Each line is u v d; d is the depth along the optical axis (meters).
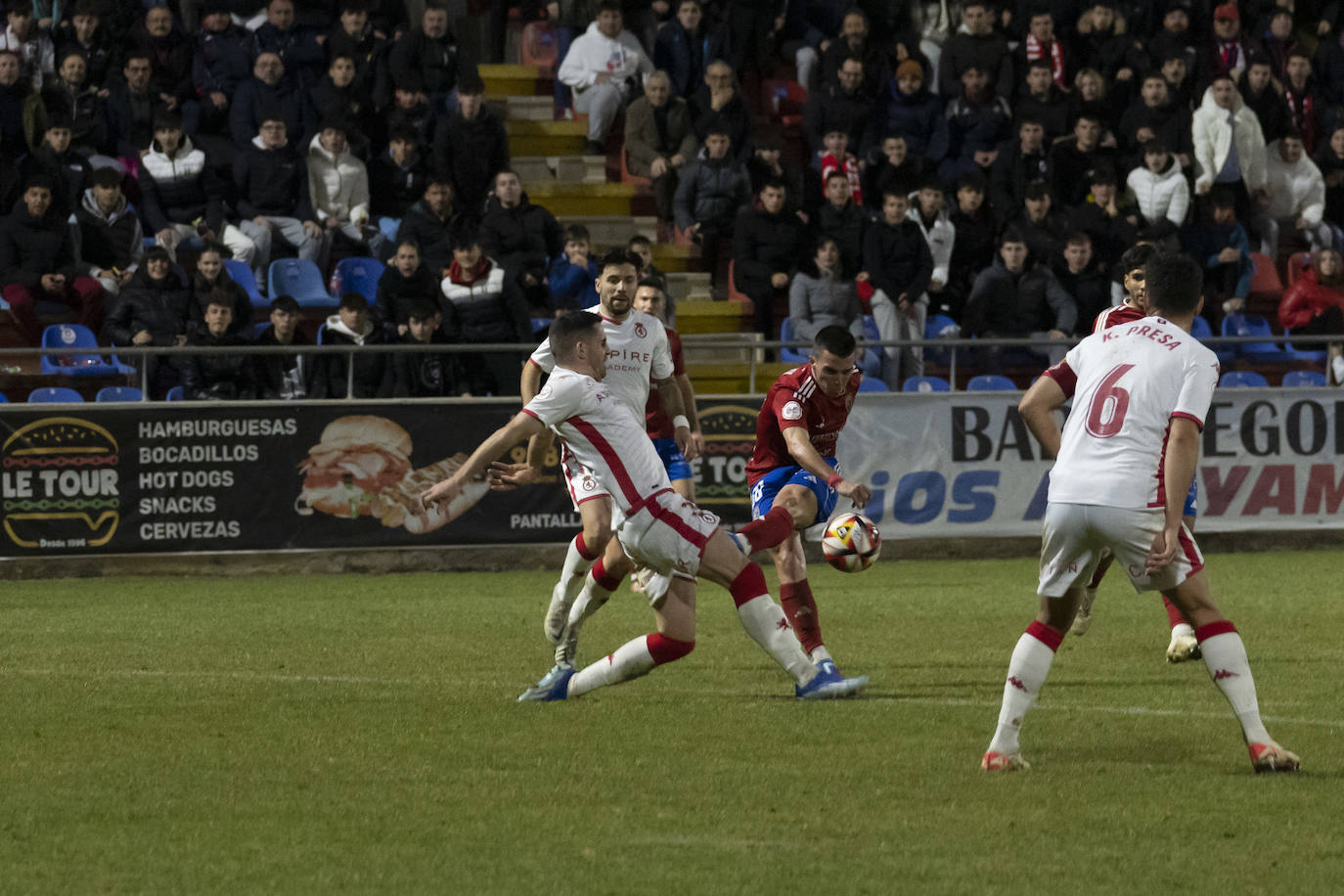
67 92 52.47
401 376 43.78
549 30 65.06
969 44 60.78
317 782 17.22
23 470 41.09
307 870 13.84
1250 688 17.44
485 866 13.92
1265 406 46.75
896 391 46.94
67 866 13.98
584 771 17.69
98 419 41.44
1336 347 48.72
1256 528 46.88
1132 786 16.80
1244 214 60.69
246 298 45.44
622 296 26.42
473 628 31.30
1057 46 61.62
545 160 60.69
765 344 45.16
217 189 51.97
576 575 23.80
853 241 53.62
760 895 13.05
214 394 43.09
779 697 22.67
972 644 28.69
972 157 58.94
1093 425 17.27
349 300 45.19
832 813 15.74
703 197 56.91
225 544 42.12
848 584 39.50
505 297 47.06
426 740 19.48
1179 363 16.98
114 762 18.30
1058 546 17.36
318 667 26.05
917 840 14.73
